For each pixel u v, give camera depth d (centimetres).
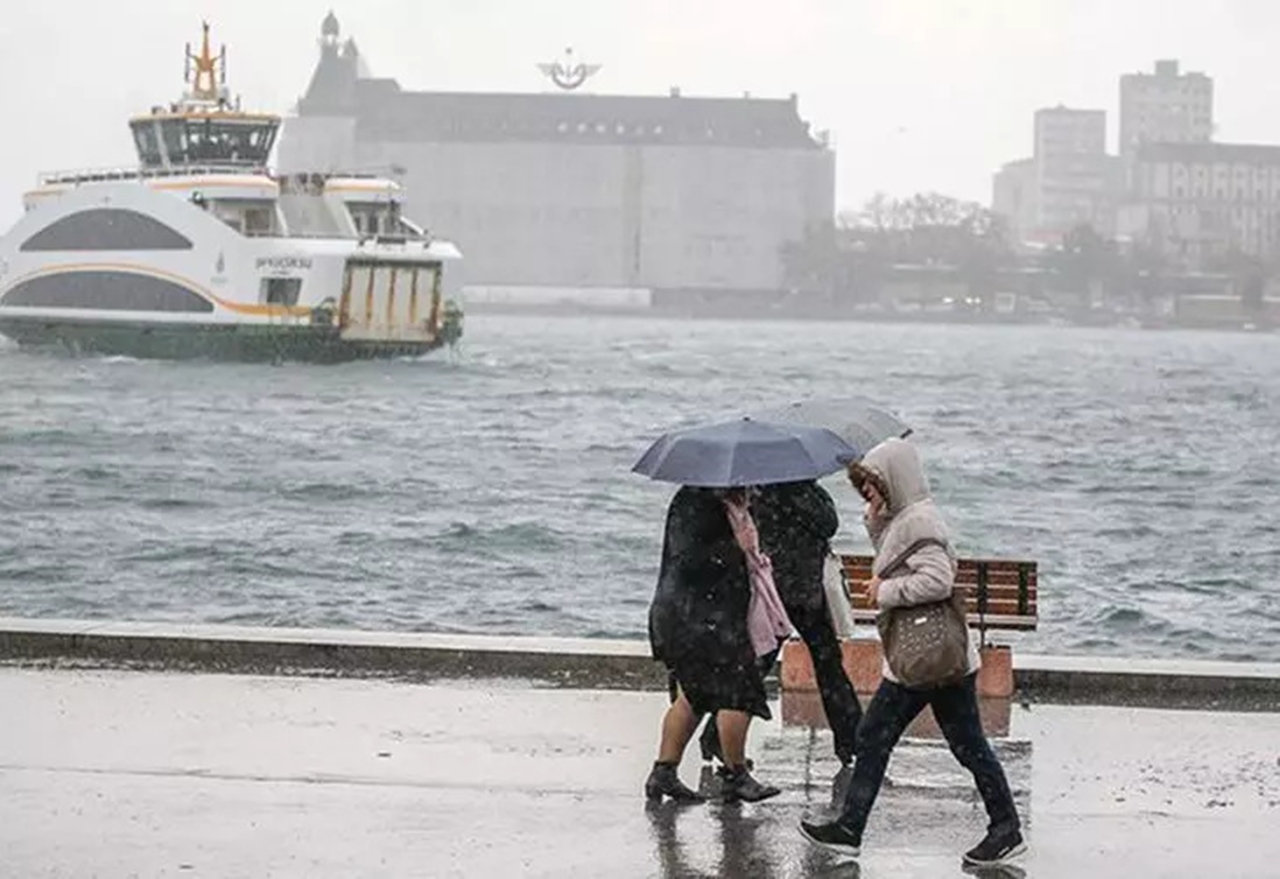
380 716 3550
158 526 10869
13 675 3862
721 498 2958
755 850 2738
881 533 2745
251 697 3694
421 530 10638
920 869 2655
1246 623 7788
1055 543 10812
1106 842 2795
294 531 10612
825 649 3203
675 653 2959
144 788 3025
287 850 2698
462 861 2662
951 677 2681
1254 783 3145
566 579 8838
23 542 10012
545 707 3650
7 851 2672
